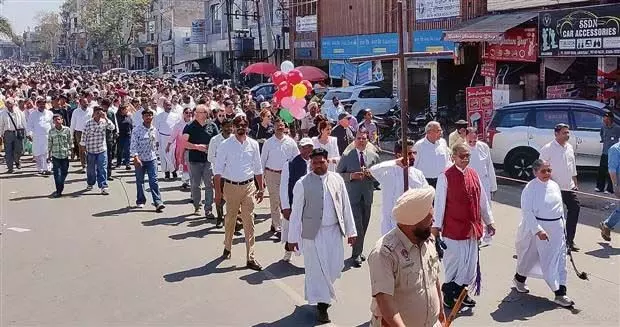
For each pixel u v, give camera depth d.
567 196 9.34
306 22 32.47
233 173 8.98
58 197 13.99
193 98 22.58
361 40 27.62
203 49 53.75
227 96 19.25
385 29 25.91
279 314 7.19
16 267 8.91
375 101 24.27
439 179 7.14
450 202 7.05
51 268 8.87
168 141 16.09
